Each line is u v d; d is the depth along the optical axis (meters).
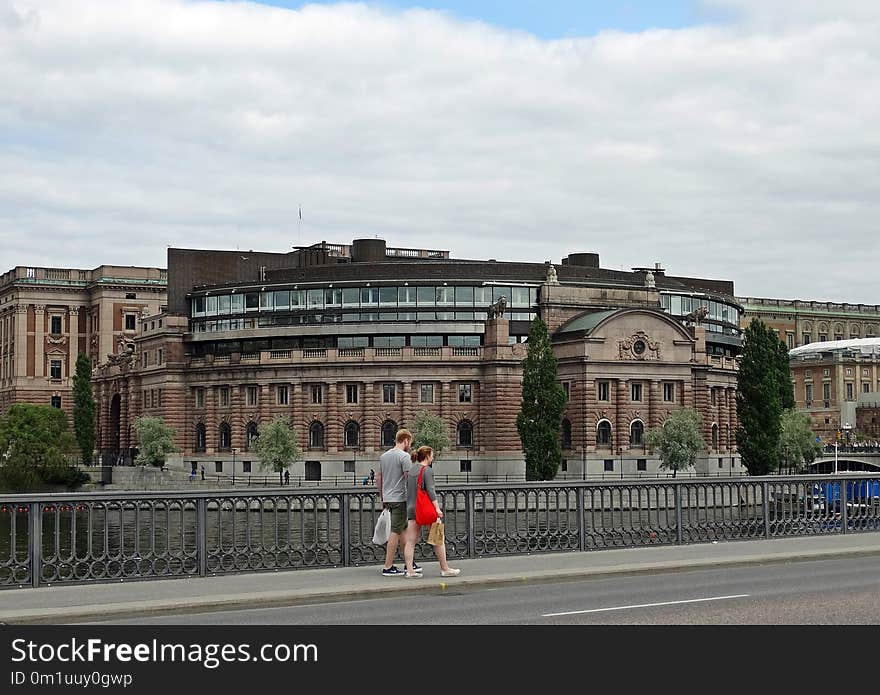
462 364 139.75
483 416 139.62
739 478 40.84
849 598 25.61
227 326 158.12
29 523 28.89
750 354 135.25
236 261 176.62
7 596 27.17
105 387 188.88
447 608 25.36
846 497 43.97
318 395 144.88
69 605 25.50
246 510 31.88
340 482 141.75
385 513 30.70
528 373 124.00
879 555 37.12
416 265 150.62
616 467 134.00
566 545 36.91
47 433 152.75
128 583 29.48
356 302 147.38
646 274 160.38
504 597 27.17
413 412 140.50
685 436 128.50
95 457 181.62
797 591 27.06
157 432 153.75
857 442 188.88
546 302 144.50
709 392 146.75
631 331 136.25
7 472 149.25
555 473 123.62
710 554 35.59
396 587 28.25
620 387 135.00
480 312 144.75
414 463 30.86
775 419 134.00
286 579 30.19
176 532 78.75
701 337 144.62
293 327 148.62
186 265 173.62
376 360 141.38
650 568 31.95
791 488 42.69
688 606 24.59
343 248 185.00
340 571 32.03
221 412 154.12
